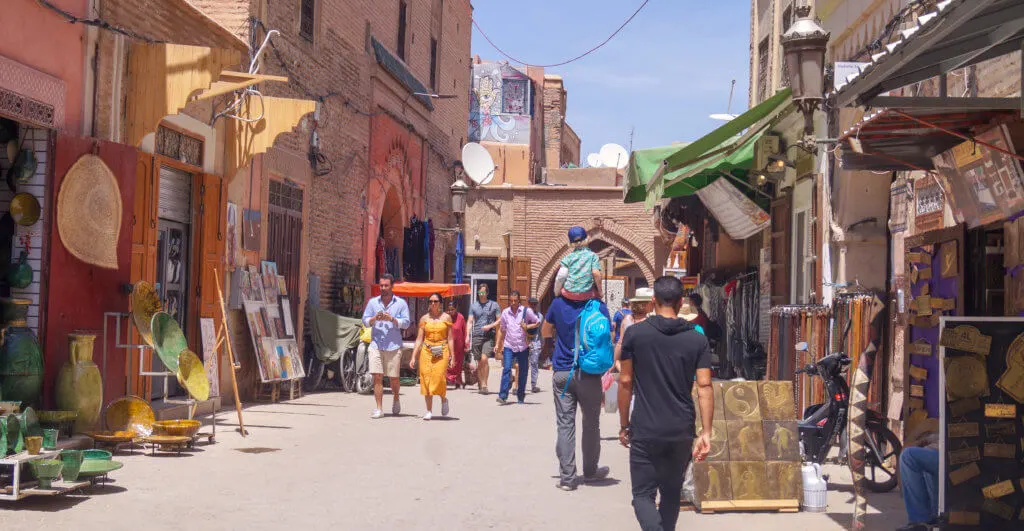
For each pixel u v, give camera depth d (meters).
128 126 11.00
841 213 11.30
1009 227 7.05
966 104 6.21
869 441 8.37
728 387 8.04
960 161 7.40
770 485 7.82
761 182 14.95
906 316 8.35
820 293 12.16
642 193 17.00
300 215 17.80
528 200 35.81
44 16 9.56
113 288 10.42
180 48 10.98
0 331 8.97
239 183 14.80
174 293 13.03
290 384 16.17
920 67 5.66
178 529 6.52
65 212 9.70
